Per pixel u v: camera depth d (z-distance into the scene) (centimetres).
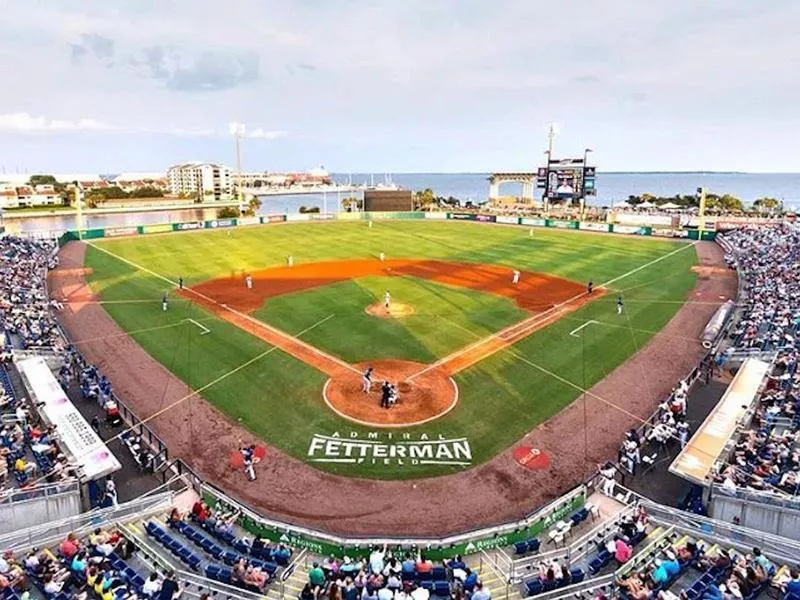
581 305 4322
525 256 6341
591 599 1423
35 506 1839
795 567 1513
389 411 2634
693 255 6450
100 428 2489
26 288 4494
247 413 2623
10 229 9931
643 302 4419
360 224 9381
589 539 1777
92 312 4131
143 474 2189
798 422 2348
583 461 2272
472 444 2380
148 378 2991
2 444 2164
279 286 4869
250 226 9094
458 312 4112
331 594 1400
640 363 3228
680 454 2092
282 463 2242
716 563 1529
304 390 2841
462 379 2977
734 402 2450
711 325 3731
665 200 13012
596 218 9775
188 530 1739
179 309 4194
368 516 1945
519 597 1520
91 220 14300
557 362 3222
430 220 10112
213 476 2161
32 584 1485
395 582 1447
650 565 1550
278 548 1694
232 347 3412
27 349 3172
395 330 3700
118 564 1566
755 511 1825
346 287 4822
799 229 7138
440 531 1873
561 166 9888
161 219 14775
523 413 2641
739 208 12119
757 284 4656
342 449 2334
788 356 2945
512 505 2006
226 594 1455
